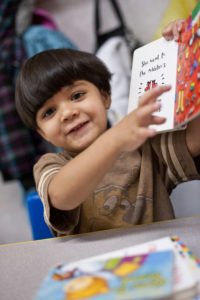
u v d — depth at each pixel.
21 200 1.45
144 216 0.63
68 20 1.40
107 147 0.44
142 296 0.25
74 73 0.64
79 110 0.61
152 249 0.33
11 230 1.48
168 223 0.50
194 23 0.47
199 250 0.40
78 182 0.47
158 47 0.55
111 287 0.27
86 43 1.41
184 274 0.28
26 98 0.64
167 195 0.65
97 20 1.39
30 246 0.48
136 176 0.66
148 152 0.67
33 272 0.40
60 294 0.27
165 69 0.52
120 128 0.43
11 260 0.44
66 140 0.63
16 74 1.37
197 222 0.50
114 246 0.45
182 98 0.45
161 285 0.26
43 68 0.63
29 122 0.69
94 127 0.63
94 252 0.44
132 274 0.29
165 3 1.36
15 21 1.37
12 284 0.38
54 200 0.50
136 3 1.38
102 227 0.63
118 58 1.39
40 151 1.40
